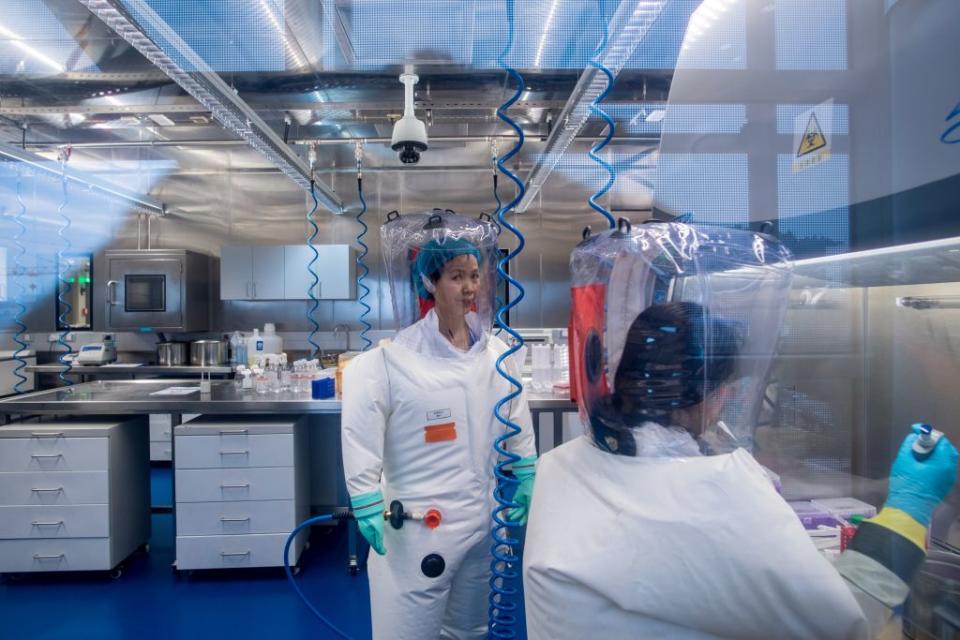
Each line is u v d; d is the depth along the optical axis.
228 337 4.61
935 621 0.78
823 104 0.89
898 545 0.75
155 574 2.30
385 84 2.68
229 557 2.19
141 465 2.47
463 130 3.84
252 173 4.61
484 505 1.31
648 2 1.40
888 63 0.78
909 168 0.75
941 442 0.81
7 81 2.64
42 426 2.23
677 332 0.77
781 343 1.06
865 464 1.06
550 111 3.28
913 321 0.96
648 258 0.87
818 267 0.95
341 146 4.53
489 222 1.52
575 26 2.32
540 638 0.73
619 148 4.27
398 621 1.22
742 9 1.05
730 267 0.87
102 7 1.58
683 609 0.64
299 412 2.26
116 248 4.61
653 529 0.66
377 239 4.66
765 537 0.63
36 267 4.50
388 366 1.31
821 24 0.90
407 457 1.30
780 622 0.62
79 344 4.48
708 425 0.77
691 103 1.19
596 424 0.82
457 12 2.29
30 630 1.91
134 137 3.84
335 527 2.77
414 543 1.24
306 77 2.63
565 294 4.62
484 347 1.41
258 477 2.20
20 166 3.69
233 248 4.23
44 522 2.17
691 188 1.17
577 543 0.70
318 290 4.25
